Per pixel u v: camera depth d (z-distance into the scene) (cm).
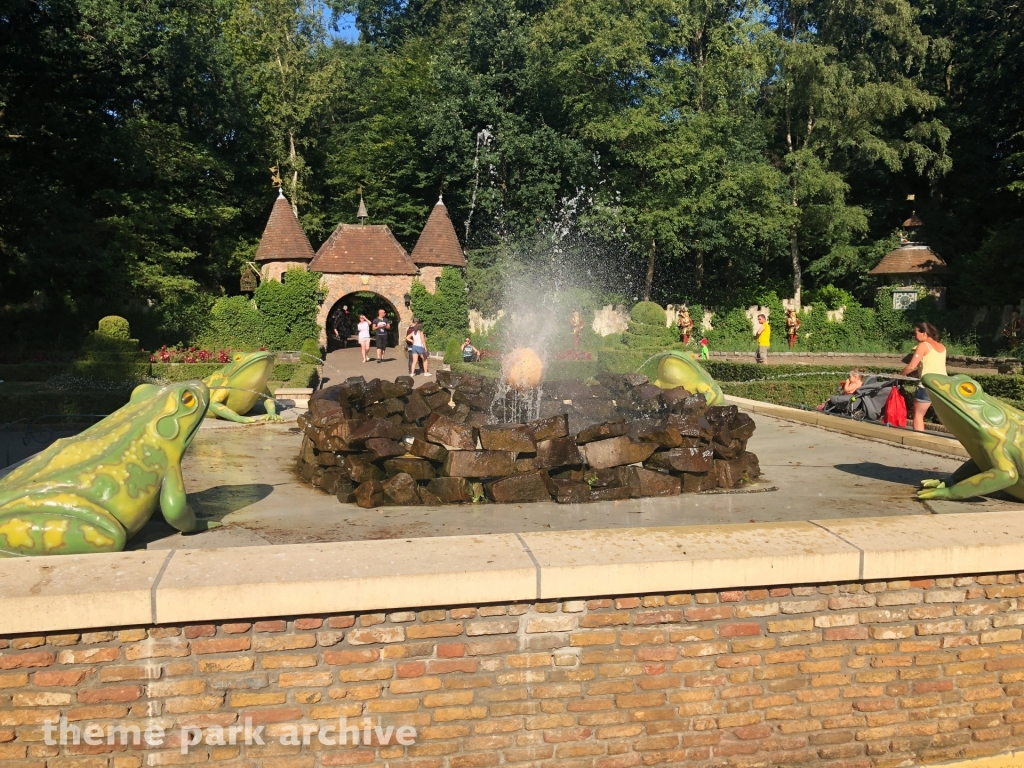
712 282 4528
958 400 632
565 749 434
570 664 432
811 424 1120
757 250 4372
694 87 4147
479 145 4209
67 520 479
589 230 4059
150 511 533
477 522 603
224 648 398
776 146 4578
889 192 4631
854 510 641
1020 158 3628
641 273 4462
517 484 669
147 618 386
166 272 3656
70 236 2945
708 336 4012
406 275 3797
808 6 4294
